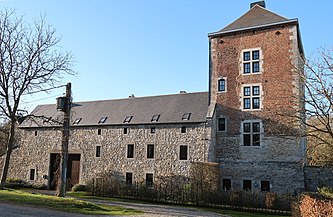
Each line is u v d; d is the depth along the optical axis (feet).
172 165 84.94
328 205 29.89
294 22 77.05
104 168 95.30
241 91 81.05
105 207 50.57
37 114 114.21
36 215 34.99
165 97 100.78
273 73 78.02
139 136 92.02
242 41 83.25
